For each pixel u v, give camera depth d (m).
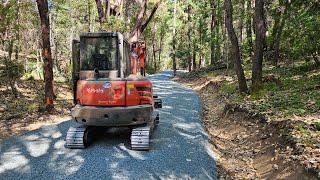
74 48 9.98
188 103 17.88
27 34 31.66
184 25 48.03
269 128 9.55
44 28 14.22
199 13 41.00
